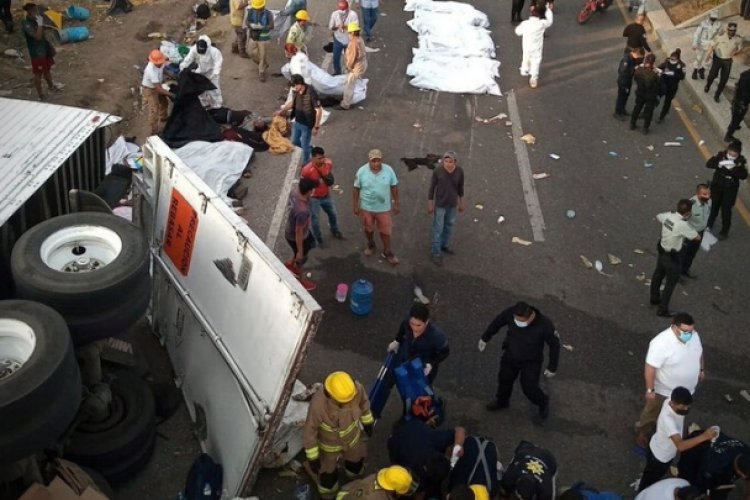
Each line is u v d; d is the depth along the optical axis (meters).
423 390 6.87
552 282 10.06
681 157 13.48
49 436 5.09
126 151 11.59
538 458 5.94
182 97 12.12
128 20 17.45
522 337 7.23
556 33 18.61
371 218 9.82
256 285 6.30
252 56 14.80
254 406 6.22
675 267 9.16
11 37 16.09
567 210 11.64
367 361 8.53
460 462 6.12
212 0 18.55
